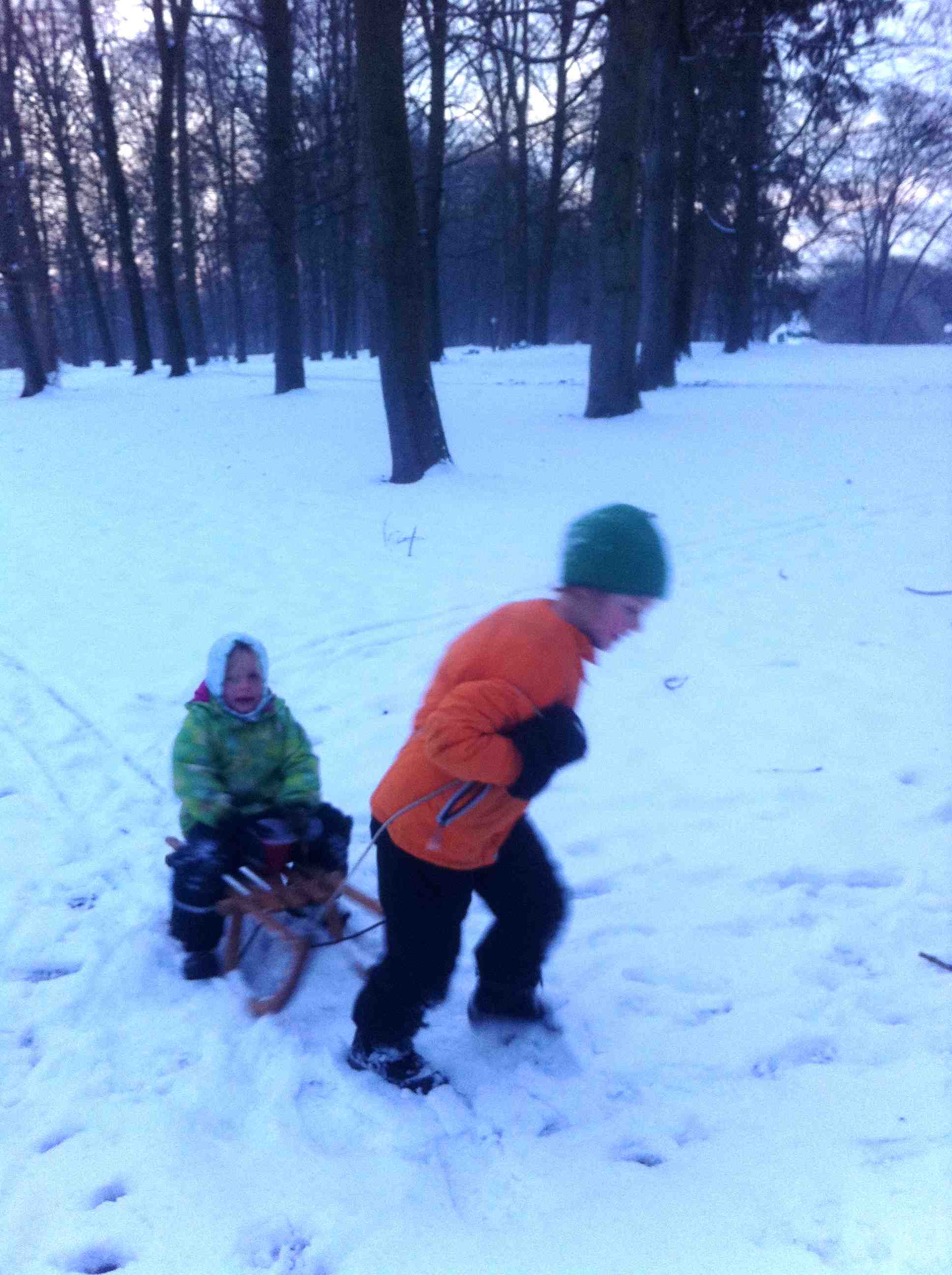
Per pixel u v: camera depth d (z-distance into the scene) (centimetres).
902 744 547
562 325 7144
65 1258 251
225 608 821
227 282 6556
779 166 3597
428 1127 294
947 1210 255
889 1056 323
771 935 390
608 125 1669
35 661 709
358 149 2222
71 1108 301
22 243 3156
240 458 1603
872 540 986
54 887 425
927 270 6153
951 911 400
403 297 1305
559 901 312
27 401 2822
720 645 708
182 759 378
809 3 2283
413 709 608
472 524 1100
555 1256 251
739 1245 251
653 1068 323
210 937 363
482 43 1534
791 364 2923
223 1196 270
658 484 1292
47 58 3622
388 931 299
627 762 542
